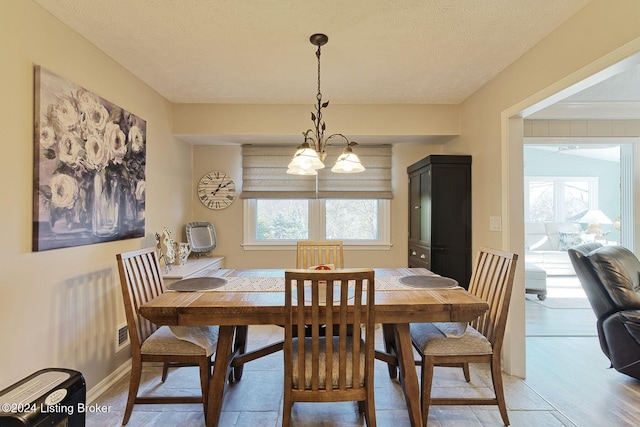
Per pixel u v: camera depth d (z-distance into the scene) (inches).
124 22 73.4
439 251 121.5
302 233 155.1
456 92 117.7
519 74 91.5
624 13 60.4
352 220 155.5
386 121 129.4
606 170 268.8
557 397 82.8
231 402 80.8
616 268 92.8
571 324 136.3
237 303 66.6
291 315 60.5
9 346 60.0
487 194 109.2
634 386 88.0
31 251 64.1
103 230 84.2
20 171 61.8
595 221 246.5
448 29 77.2
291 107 128.8
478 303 66.6
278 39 81.4
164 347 71.6
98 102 82.1
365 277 57.5
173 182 130.6
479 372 95.7
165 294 73.6
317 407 78.6
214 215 151.6
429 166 122.6
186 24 74.6
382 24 75.0
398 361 76.0
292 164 77.4
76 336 76.0
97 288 83.1
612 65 63.2
